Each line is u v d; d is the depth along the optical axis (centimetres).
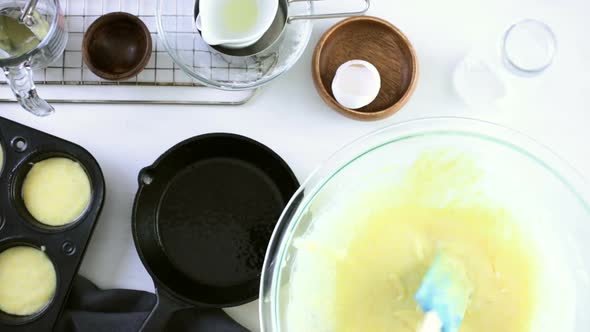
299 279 81
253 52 88
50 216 88
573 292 81
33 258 88
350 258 82
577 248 82
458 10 95
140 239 90
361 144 83
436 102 94
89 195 88
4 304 86
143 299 89
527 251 82
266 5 84
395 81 93
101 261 92
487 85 94
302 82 94
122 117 93
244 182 94
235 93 94
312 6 93
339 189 83
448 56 94
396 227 83
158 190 93
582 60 94
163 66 93
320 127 94
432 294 79
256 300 91
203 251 92
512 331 79
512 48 93
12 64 82
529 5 94
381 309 80
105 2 94
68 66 93
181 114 93
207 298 90
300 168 93
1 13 86
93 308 88
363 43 94
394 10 95
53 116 93
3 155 87
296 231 81
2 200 86
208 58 94
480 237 83
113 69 92
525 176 83
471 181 84
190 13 94
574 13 94
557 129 94
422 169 84
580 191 82
